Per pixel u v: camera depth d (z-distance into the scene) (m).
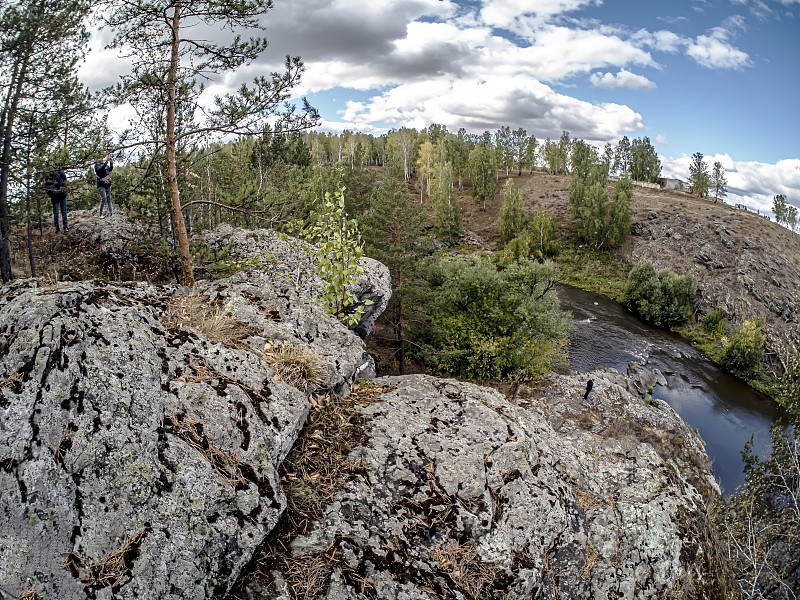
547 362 27.77
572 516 5.45
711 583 6.21
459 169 102.31
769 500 12.98
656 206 79.06
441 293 28.70
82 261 14.87
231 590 3.35
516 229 74.75
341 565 3.74
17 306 3.63
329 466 4.59
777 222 82.00
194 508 3.35
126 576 2.89
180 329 4.74
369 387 6.22
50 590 2.70
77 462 3.10
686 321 51.91
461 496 4.75
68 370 3.40
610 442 8.10
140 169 11.55
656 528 6.04
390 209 26.67
